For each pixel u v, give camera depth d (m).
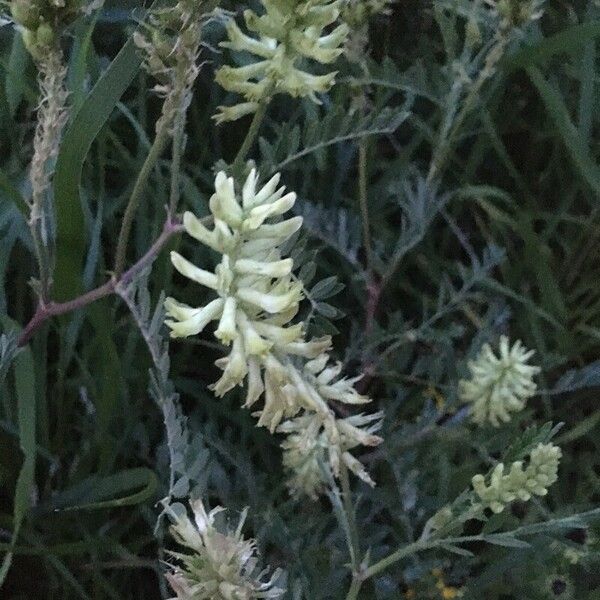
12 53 0.61
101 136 0.63
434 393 0.74
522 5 0.61
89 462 0.66
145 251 0.66
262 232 0.41
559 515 0.66
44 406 0.65
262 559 0.61
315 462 0.58
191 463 0.54
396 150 0.88
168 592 0.62
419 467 0.71
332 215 0.74
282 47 0.49
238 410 0.70
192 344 0.71
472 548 0.73
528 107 0.91
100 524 0.66
